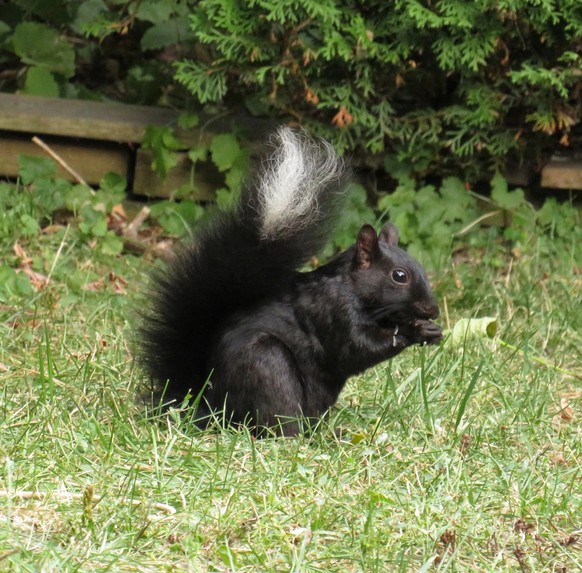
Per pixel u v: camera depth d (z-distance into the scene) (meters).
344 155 12.61
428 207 12.56
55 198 12.34
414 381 9.01
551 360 10.24
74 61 14.13
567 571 5.98
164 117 12.91
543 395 9.00
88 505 6.02
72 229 12.26
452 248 12.58
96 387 8.45
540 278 12.14
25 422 7.44
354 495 6.75
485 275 12.04
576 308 11.45
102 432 7.47
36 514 6.10
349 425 8.22
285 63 11.66
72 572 5.37
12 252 11.59
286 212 7.83
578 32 11.57
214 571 5.69
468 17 11.54
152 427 7.36
